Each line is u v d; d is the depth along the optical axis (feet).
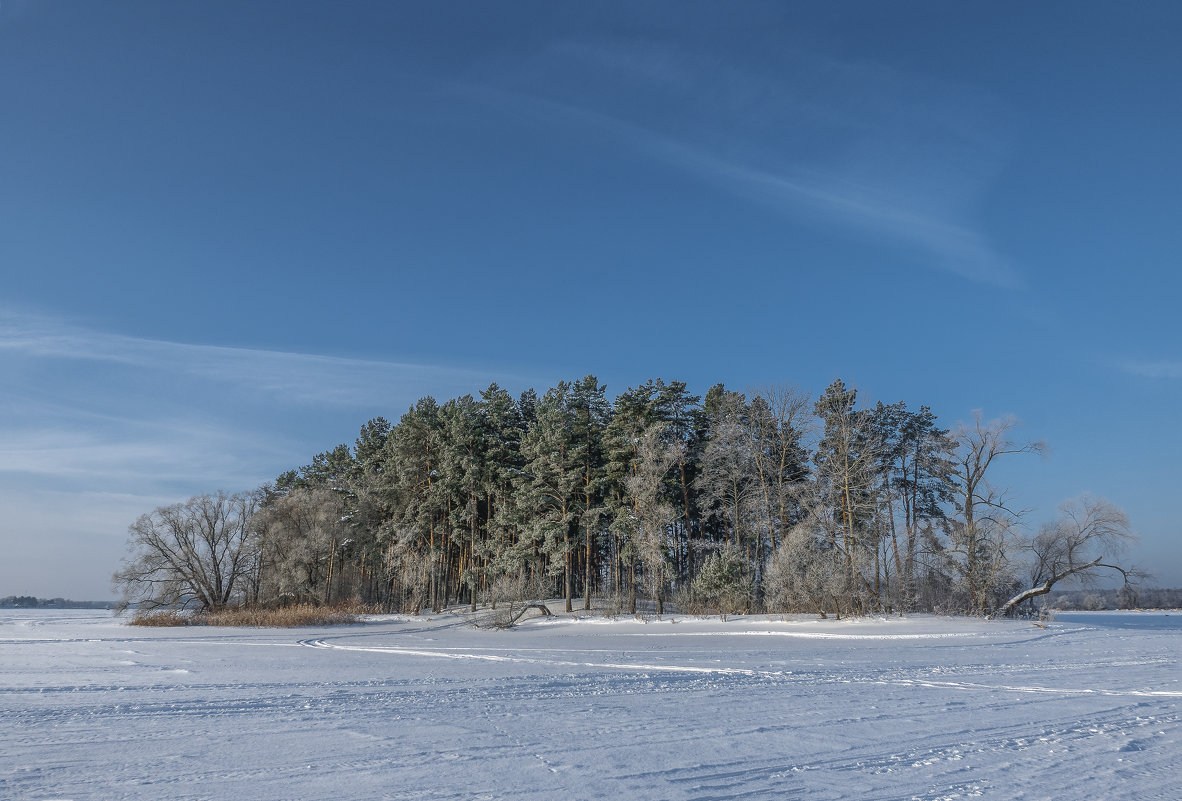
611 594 219.82
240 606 213.25
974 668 67.21
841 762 28.12
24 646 106.01
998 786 24.73
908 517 213.46
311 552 221.05
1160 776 26.11
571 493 206.39
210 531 215.10
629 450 199.72
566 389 237.25
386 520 248.73
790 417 203.92
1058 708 41.98
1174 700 45.44
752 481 203.92
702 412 226.99
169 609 206.18
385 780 25.07
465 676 61.26
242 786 24.29
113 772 26.22
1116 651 87.66
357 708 42.19
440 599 238.07
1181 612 283.18
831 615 163.02
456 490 226.38
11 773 26.02
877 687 52.44
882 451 194.80
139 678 59.72
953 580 171.94
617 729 35.09
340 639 132.16
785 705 43.27
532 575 208.85
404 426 254.06
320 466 306.35
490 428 244.63
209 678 59.77
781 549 171.01
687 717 38.78
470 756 28.96
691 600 187.52
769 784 24.80
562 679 58.29
